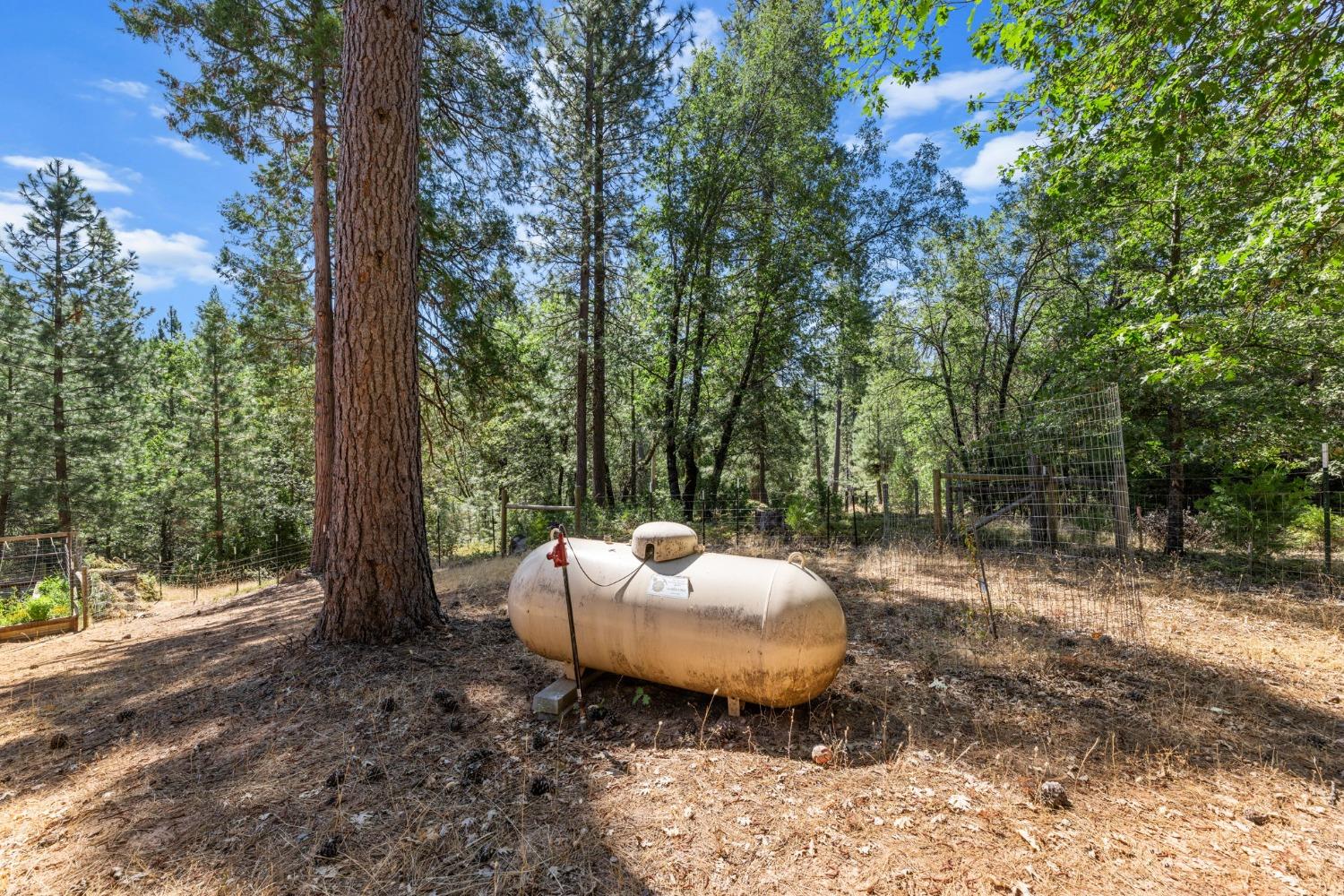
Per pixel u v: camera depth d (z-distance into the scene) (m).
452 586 8.28
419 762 3.25
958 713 3.85
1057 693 4.19
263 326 12.28
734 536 12.70
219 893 2.31
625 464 26.09
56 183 19.58
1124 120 5.93
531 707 3.90
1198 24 4.81
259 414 23.81
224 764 3.31
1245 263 5.39
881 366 19.58
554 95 14.13
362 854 2.52
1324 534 7.95
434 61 10.31
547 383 16.81
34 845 2.65
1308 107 5.19
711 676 3.60
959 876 2.33
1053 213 13.11
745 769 3.17
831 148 16.05
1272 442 9.72
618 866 2.43
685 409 17.14
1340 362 8.58
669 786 3.01
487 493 24.47
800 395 17.42
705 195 15.42
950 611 6.46
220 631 7.06
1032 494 8.80
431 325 11.75
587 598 3.94
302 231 12.13
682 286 16.12
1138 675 4.53
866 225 16.61
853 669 4.63
